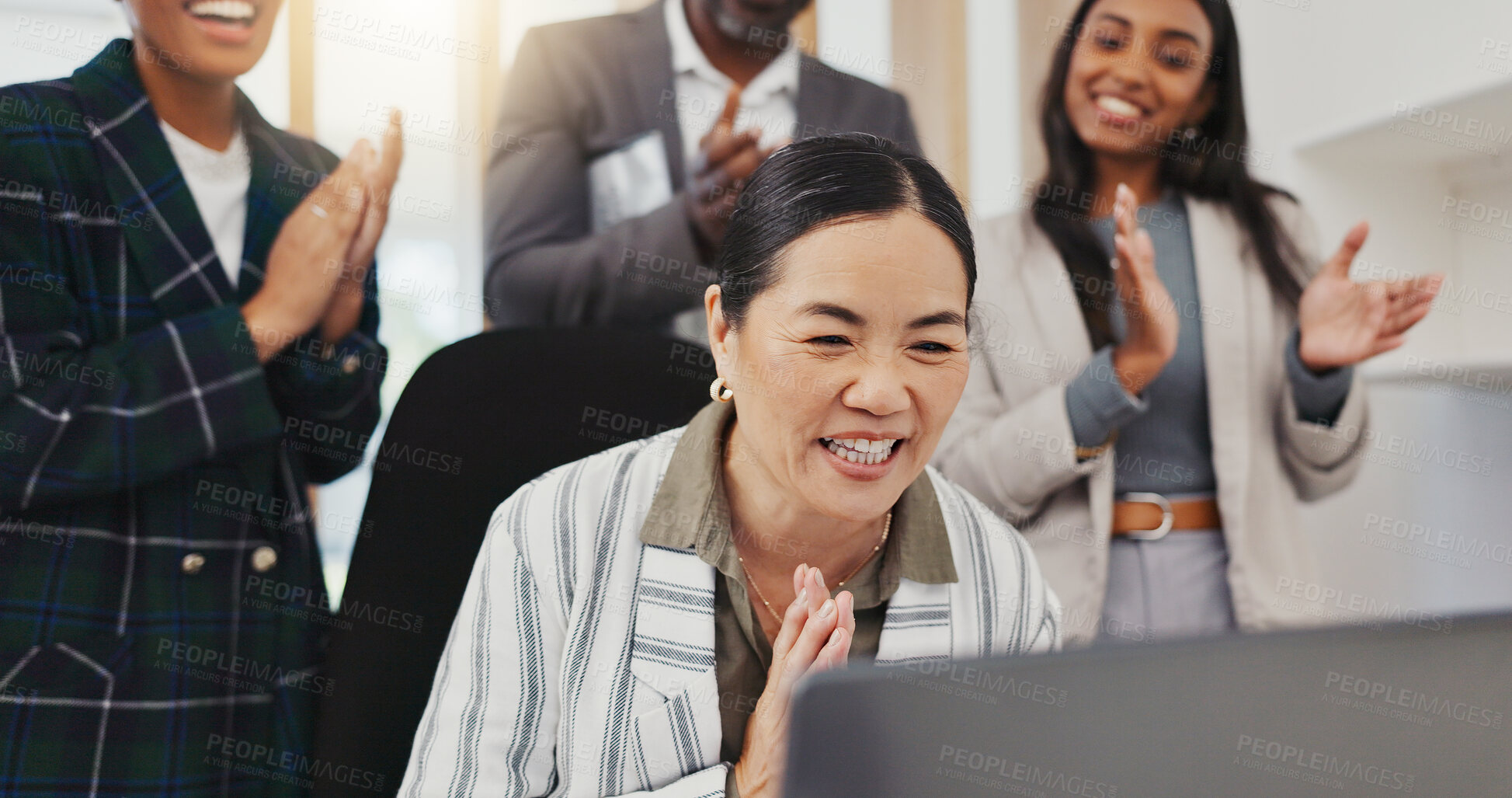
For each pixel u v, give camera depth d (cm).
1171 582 188
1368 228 186
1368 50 212
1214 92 200
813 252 79
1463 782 40
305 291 148
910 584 97
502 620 96
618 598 95
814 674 36
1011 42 201
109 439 122
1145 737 38
